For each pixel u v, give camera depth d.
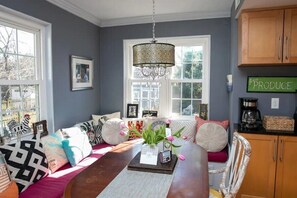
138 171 1.51
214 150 2.77
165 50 1.97
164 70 2.44
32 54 2.53
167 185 1.31
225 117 3.35
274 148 2.23
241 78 2.68
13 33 2.30
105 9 3.15
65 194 1.23
